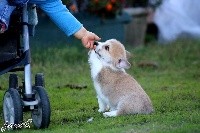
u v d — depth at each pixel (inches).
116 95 311.9
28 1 273.4
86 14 546.0
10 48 279.6
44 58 501.4
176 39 611.8
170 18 654.5
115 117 302.2
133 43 615.8
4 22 261.4
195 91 383.9
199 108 328.8
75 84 416.8
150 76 467.2
